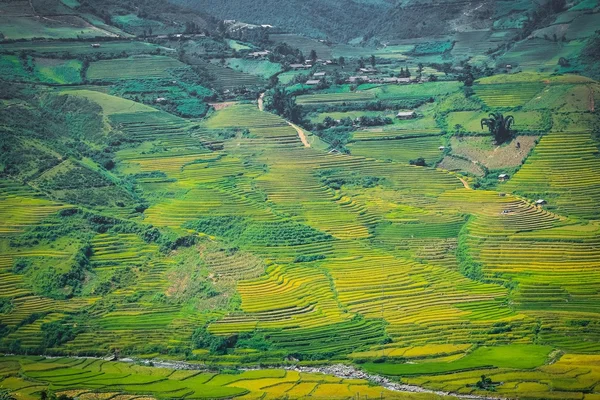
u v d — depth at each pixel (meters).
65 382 181.38
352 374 182.75
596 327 195.38
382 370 182.25
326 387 175.12
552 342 191.62
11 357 196.62
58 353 197.88
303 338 195.88
